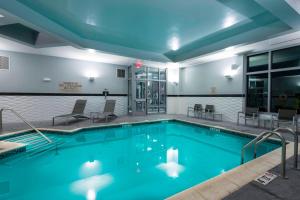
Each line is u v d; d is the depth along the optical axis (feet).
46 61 25.55
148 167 12.52
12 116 23.22
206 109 29.50
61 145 16.92
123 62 30.48
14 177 10.96
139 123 25.45
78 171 11.78
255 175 8.22
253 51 23.09
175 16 16.97
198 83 32.30
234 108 26.14
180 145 17.88
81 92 28.50
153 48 27.91
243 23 18.53
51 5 14.96
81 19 17.71
